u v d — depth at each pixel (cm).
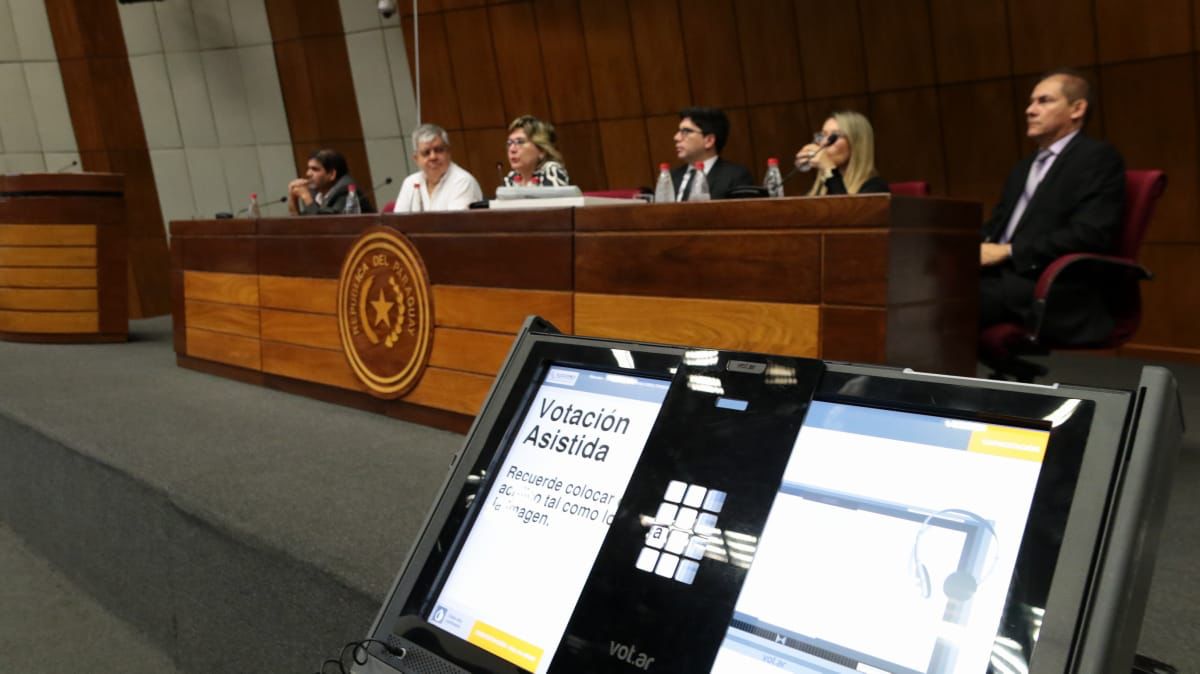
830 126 378
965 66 550
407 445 314
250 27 856
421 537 85
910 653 56
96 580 291
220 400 395
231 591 219
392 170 836
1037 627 53
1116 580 52
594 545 74
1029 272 298
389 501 243
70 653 250
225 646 223
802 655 60
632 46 671
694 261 249
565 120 725
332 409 378
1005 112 543
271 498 242
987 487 58
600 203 288
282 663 202
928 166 580
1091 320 286
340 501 241
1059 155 311
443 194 463
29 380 446
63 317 605
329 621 186
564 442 82
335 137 851
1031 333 284
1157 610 165
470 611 77
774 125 630
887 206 212
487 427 89
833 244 221
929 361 237
